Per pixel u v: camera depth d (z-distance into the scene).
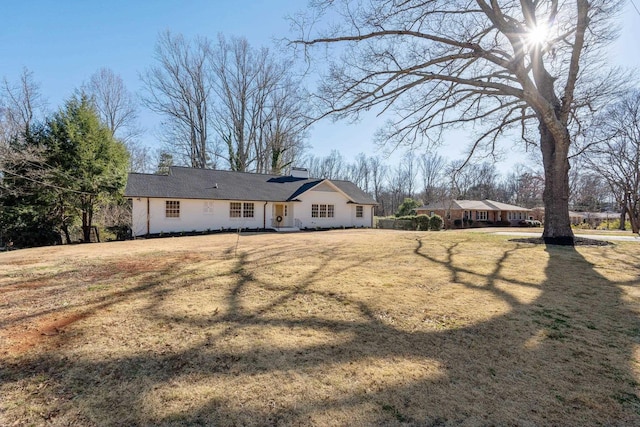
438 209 34.84
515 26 9.13
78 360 2.88
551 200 10.73
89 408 2.20
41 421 2.07
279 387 2.46
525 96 9.55
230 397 2.33
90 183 17.14
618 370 2.72
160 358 2.92
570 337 3.39
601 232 18.86
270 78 29.25
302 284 5.59
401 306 4.40
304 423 2.05
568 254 8.54
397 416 2.12
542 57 10.67
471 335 3.45
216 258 8.41
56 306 4.38
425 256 8.52
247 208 21.67
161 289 5.29
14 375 2.62
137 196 17.72
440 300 4.66
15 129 17.88
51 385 2.48
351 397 2.33
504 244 10.73
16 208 15.55
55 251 10.46
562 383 2.52
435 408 2.20
